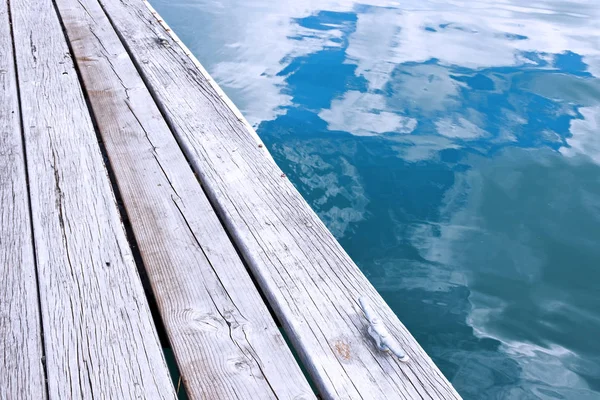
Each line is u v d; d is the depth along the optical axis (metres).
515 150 3.93
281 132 4.02
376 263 2.95
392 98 4.55
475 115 4.32
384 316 1.47
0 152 2.11
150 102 2.58
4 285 1.51
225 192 1.96
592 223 3.26
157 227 1.78
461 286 2.82
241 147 2.26
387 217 3.27
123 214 1.95
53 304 1.46
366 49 5.49
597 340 2.54
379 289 2.79
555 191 3.53
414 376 1.29
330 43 5.64
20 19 3.54
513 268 2.95
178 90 2.71
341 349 1.36
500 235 3.17
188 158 2.20
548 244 3.09
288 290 1.55
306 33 5.91
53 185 1.94
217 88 2.79
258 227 1.80
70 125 2.32
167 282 1.56
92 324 1.40
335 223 3.20
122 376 1.26
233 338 1.38
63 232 1.72
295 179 3.54
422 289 2.79
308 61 5.19
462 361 2.42
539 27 6.34
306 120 4.20
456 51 5.52
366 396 1.24
